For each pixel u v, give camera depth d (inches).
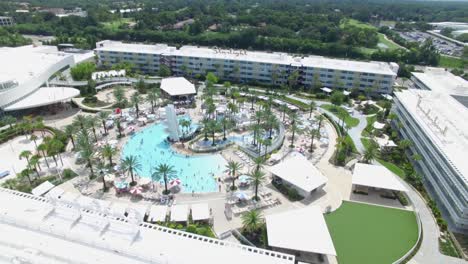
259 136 4958.2
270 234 2925.7
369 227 3356.3
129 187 3855.8
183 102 6638.8
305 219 3102.9
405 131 5187.0
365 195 3865.7
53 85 6855.3
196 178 4195.4
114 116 5826.8
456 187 3403.1
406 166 4473.4
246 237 3107.8
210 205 3602.4
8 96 5383.9
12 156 4475.9
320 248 2787.9
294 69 7726.4
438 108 4987.7
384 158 4712.1
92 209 2429.9
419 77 7209.6
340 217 3486.7
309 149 4913.9
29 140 4936.0
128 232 2262.6
